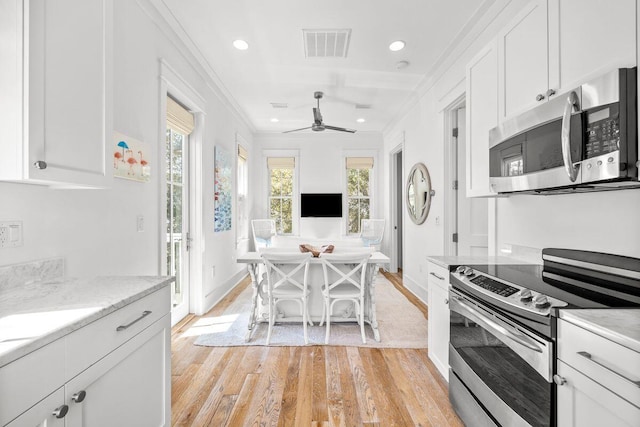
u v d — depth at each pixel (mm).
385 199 6359
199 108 3410
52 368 841
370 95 4410
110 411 1087
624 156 1085
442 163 3516
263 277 3121
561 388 1067
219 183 4078
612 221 1501
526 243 2127
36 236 1464
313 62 3471
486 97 2064
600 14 1239
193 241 3508
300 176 6574
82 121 1277
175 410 1858
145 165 2398
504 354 1365
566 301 1150
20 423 749
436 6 2504
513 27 1795
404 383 2158
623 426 847
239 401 1947
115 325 1109
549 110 1412
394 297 4270
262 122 5859
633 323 935
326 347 2713
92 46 1330
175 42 2846
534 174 1508
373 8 2529
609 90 1125
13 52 1024
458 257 2322
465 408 1707
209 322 3283
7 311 1005
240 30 2840
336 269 2801
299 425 1734
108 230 1992
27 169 1031
